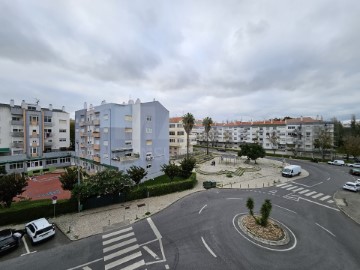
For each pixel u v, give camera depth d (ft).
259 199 88.07
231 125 336.70
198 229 59.77
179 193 97.50
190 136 241.76
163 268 42.37
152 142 130.82
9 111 137.08
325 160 197.47
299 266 42.96
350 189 100.73
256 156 172.24
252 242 52.34
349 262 44.55
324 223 64.59
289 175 130.41
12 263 44.86
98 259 46.03
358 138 194.39
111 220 67.21
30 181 125.29
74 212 74.23
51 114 161.38
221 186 109.19
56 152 156.35
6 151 134.82
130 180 85.81
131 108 126.62
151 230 59.77
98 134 129.39
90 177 82.02
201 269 41.88
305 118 265.13
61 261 45.44
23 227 62.08
